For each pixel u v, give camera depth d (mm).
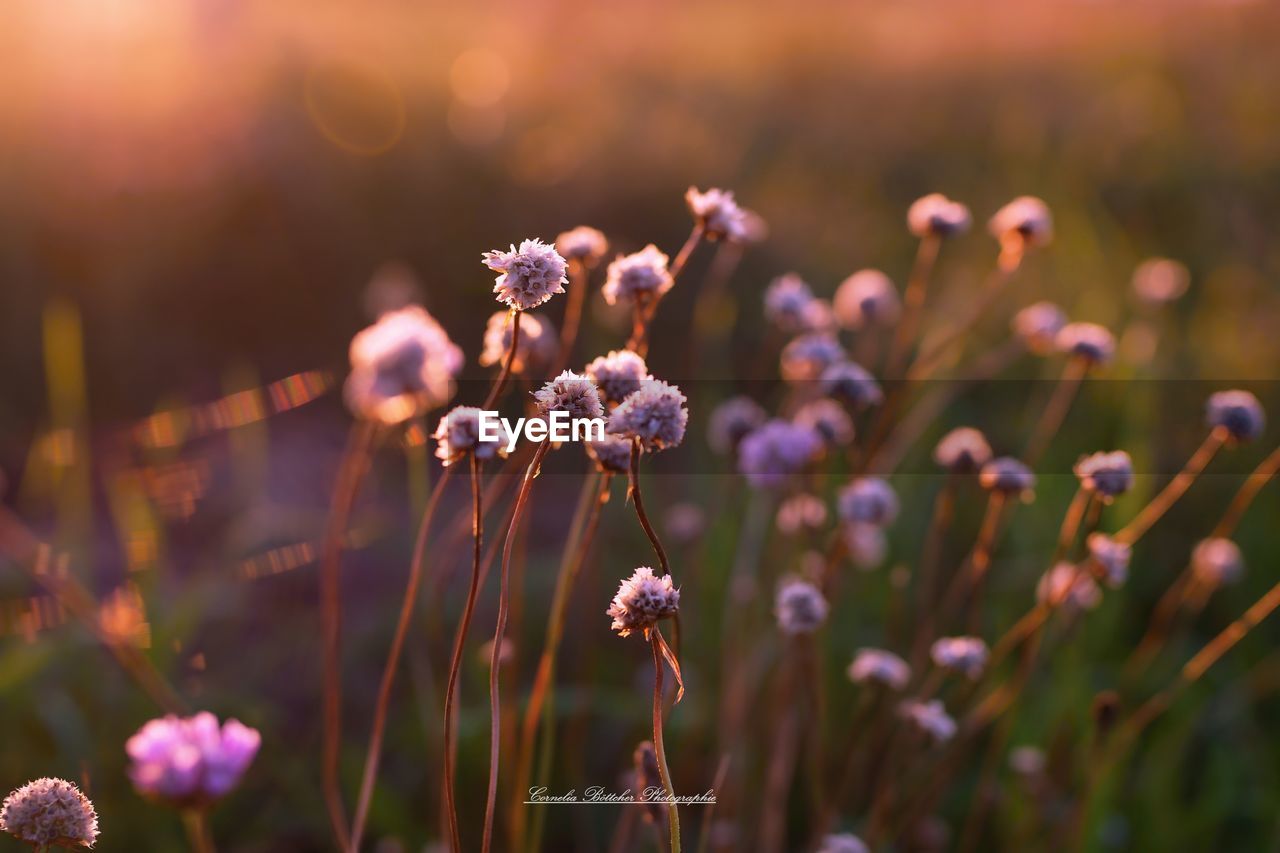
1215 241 5789
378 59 6508
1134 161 6875
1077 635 2711
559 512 3846
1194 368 4379
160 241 4484
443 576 2084
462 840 2391
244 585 3271
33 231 4344
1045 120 7445
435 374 1079
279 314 4457
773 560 2621
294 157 4945
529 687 2680
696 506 3449
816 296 4871
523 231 4941
